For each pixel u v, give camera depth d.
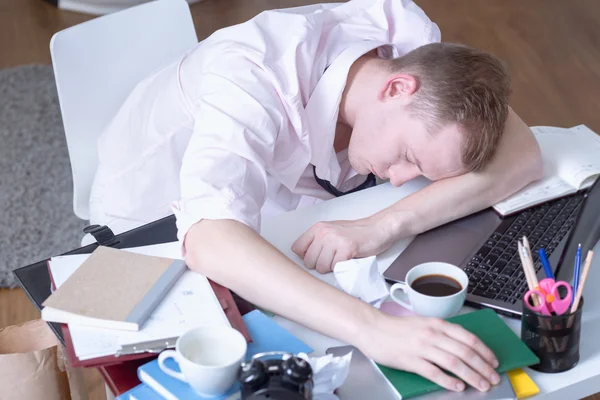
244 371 0.99
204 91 1.48
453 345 1.10
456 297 1.18
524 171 1.53
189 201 1.34
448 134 1.35
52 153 3.04
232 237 1.28
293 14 1.60
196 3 4.00
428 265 1.24
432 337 1.11
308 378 0.99
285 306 1.21
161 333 1.14
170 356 1.09
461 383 1.09
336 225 1.39
